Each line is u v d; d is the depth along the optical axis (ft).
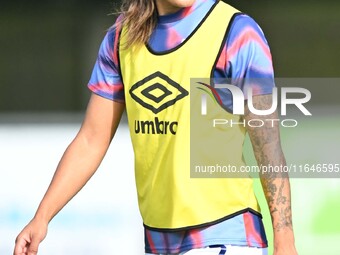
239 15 38.14
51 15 148.25
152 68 38.37
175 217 37.70
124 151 78.54
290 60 146.41
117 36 40.06
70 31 147.54
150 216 38.88
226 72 37.65
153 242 38.86
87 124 41.78
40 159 80.79
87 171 41.57
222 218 37.50
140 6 38.68
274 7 146.72
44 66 146.82
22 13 147.95
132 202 77.36
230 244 37.35
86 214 76.74
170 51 38.14
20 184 79.51
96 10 147.64
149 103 38.37
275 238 37.58
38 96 146.30
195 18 38.14
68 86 146.10
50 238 75.97
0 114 132.36
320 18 146.51
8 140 80.84
